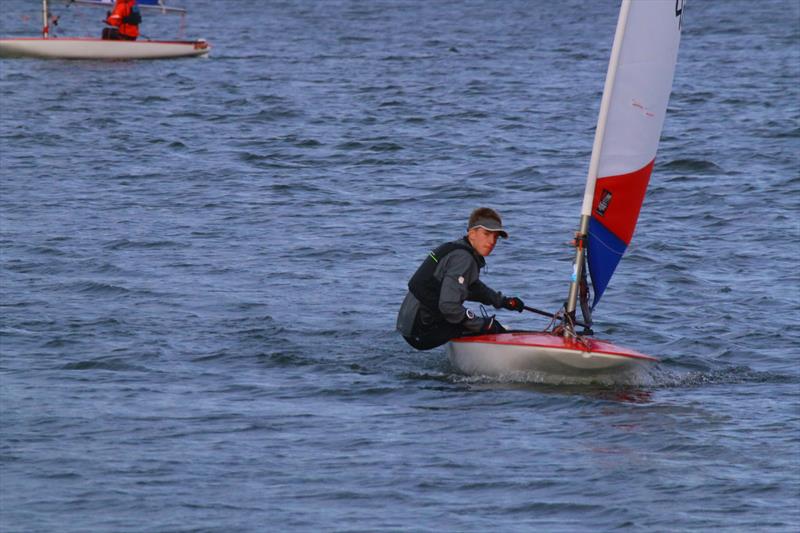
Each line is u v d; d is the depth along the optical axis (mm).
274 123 103062
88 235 60188
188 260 55500
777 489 29266
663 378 39281
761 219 65812
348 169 82000
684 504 28344
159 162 83375
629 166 39719
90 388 36969
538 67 150875
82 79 131625
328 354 41406
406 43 186500
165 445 31938
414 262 56188
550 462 30969
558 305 49312
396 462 30891
